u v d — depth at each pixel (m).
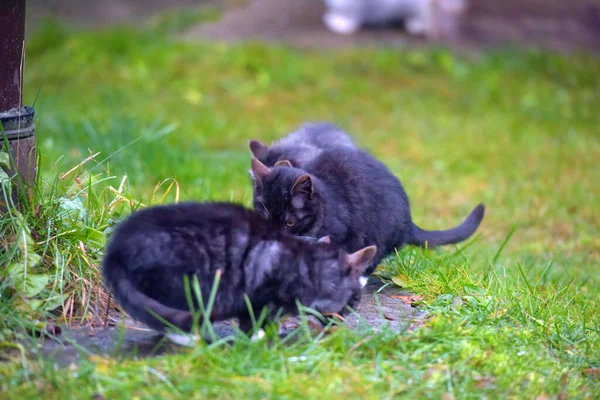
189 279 4.96
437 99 16.34
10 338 4.92
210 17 19.64
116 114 12.98
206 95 15.51
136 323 5.43
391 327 5.53
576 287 7.71
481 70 17.67
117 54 16.77
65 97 14.48
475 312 5.74
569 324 5.99
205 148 12.69
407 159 13.46
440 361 4.91
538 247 9.64
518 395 4.66
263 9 19.89
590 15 21.56
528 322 5.75
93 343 5.06
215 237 5.07
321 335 5.07
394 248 7.21
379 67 17.20
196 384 4.39
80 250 5.73
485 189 12.13
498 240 10.02
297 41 18.23
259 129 14.00
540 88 17.33
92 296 5.60
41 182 6.04
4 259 5.36
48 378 4.41
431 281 6.43
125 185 7.60
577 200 11.55
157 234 4.92
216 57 16.83
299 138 8.98
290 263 5.25
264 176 6.96
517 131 15.15
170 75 16.14
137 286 4.88
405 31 19.55
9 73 5.61
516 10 21.22
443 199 11.64
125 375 4.48
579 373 5.13
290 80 16.30
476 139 14.64
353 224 6.78
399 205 7.15
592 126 15.91
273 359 4.75
